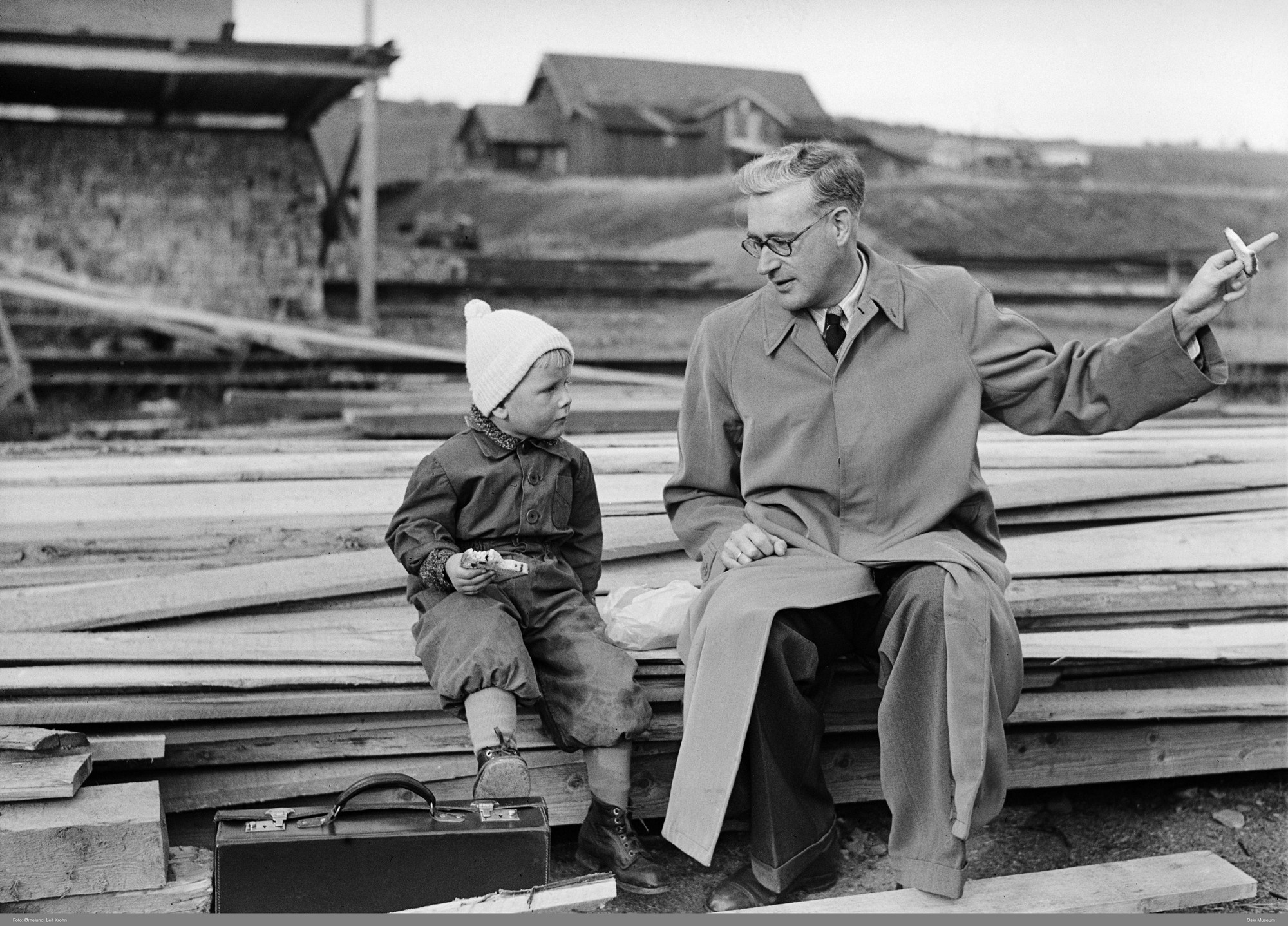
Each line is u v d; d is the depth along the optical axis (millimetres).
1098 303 9117
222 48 7551
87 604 3518
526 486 3174
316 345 7992
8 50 7219
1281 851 3457
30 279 7996
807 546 3107
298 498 4285
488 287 8414
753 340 3211
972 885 2926
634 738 3135
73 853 2738
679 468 3373
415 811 2789
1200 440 5391
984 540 3232
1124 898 2889
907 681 2857
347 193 8375
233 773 3217
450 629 3018
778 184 3010
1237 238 2877
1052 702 3504
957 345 3135
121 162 8141
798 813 2996
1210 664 3676
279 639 3379
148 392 7715
